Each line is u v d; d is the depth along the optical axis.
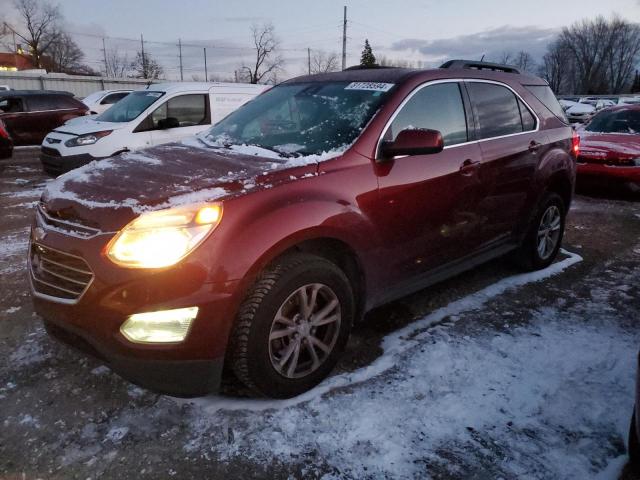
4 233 5.84
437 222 3.40
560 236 4.82
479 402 2.74
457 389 2.85
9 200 7.68
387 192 3.03
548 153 4.34
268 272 2.55
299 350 2.71
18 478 2.20
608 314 3.83
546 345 3.34
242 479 2.21
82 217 2.48
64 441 2.42
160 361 2.32
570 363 3.13
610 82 92.56
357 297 3.11
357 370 3.02
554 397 2.79
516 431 2.52
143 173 2.80
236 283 2.36
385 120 3.15
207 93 8.84
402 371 3.01
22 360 3.10
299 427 2.53
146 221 2.32
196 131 8.67
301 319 2.70
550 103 4.64
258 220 2.47
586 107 25.06
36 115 13.96
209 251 2.33
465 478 2.23
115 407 2.66
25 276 4.46
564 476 2.24
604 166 7.69
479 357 3.18
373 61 60.62
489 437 2.48
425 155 3.29
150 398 2.73
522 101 4.25
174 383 2.39
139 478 2.21
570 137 4.72
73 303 2.38
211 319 2.34
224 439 2.44
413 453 2.37
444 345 3.31
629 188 7.58
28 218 6.56
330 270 2.73
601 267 4.88
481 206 3.74
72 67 69.88
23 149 13.67
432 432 2.50
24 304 3.90
